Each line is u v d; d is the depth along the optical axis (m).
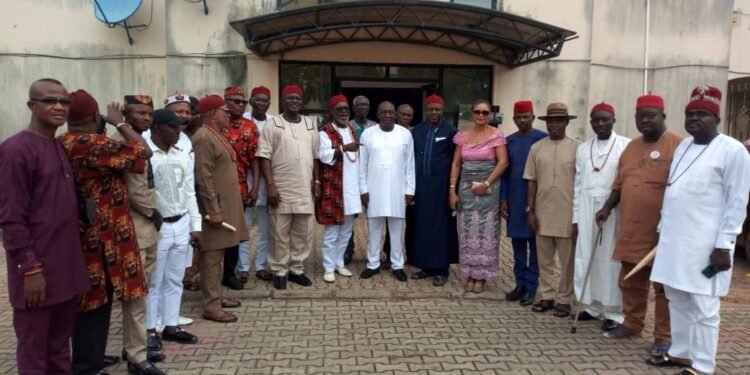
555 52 8.19
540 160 4.98
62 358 3.27
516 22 8.12
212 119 4.63
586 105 9.53
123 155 3.24
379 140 5.72
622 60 10.03
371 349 4.23
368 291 5.54
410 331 4.62
